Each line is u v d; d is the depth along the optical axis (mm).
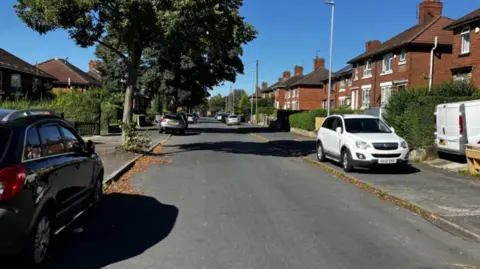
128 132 17625
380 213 7961
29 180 4719
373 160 12508
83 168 6766
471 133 13359
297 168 14375
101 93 38188
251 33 18781
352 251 5750
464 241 6277
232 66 44750
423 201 8719
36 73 46469
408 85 31672
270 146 23312
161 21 14438
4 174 4465
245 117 83250
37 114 5770
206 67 42594
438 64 32094
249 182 11305
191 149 20953
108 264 5172
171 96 48125
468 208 8109
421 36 32219
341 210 8164
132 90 17797
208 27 17469
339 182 11539
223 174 12703
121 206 8320
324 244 6035
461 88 17781
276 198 9234
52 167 5383
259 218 7457
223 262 5281
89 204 7258
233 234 6480
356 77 42406
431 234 6617
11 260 4809
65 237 6258
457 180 11461
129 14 15227
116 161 14578
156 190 10062
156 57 39906
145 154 17609
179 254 5562
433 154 15445
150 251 5672
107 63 47656
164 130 34219
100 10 15836
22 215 4547
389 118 17766
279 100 79000
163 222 7152
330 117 15734
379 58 36969
